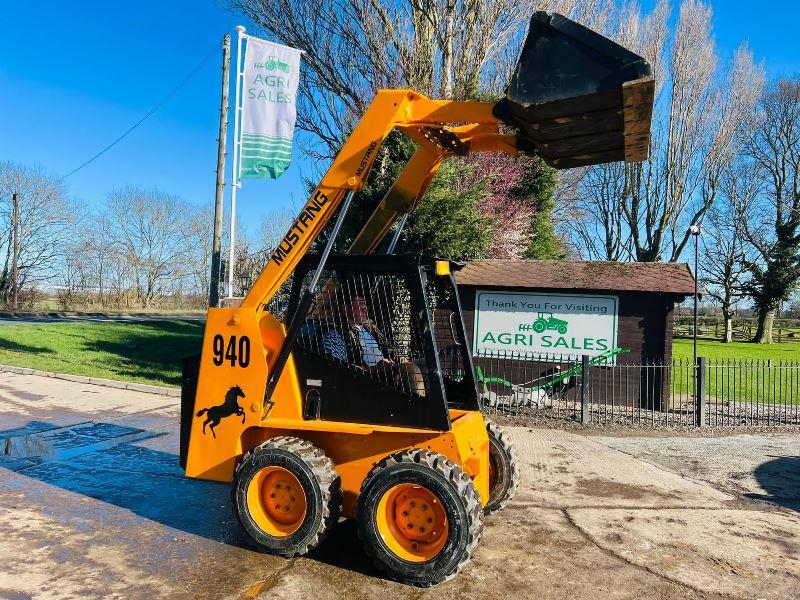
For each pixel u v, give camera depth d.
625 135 4.17
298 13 18.80
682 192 33.56
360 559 4.66
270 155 12.50
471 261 14.26
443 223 13.06
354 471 4.72
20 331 23.80
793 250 35.03
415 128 4.91
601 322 12.72
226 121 13.48
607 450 8.64
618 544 5.11
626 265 13.59
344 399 4.73
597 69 3.63
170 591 4.05
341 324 4.78
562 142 4.39
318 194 4.80
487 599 4.06
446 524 4.16
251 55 12.48
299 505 4.57
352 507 4.76
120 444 8.21
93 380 13.23
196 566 4.46
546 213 22.48
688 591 4.26
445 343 5.46
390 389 4.60
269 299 4.89
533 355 12.99
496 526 5.47
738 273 37.72
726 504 6.31
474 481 4.89
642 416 11.34
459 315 5.40
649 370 12.40
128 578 4.23
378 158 12.53
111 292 50.78
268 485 4.70
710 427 10.39
